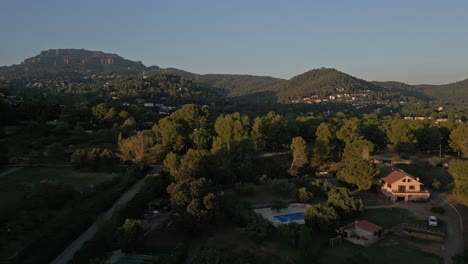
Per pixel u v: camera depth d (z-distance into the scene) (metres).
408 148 122.62
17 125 131.00
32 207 60.12
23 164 93.88
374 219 70.00
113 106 165.25
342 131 119.50
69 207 62.25
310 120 155.62
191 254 52.41
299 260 50.66
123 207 61.16
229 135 117.75
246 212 66.19
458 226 67.50
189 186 63.41
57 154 94.25
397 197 81.81
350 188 89.50
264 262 50.56
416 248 58.41
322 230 62.78
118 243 50.91
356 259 53.44
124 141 97.12
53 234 50.84
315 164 105.00
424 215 72.56
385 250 57.59
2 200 63.78
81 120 150.62
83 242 51.31
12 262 42.91
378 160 114.00
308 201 76.94
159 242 54.75
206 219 58.12
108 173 87.25
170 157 78.69
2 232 50.47
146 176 84.00
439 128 138.62
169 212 65.56
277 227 61.75
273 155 117.94
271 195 81.00
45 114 143.38
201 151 84.62
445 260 54.50
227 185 83.00
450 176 99.88
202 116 132.25
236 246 55.62
